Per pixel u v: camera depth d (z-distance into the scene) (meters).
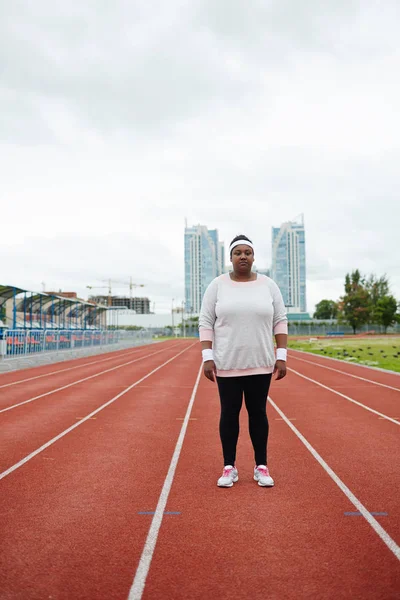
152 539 3.20
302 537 3.21
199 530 3.34
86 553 2.99
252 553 2.98
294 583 2.61
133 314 112.81
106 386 12.61
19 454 5.57
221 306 4.23
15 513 3.68
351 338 60.91
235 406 4.30
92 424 7.43
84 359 24.36
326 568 2.78
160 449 5.80
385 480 4.51
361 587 2.56
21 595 2.50
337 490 4.21
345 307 78.56
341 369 17.64
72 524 3.46
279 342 4.35
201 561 2.88
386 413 8.38
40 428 7.12
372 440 6.27
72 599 2.46
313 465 5.06
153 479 4.56
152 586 2.59
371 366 18.44
